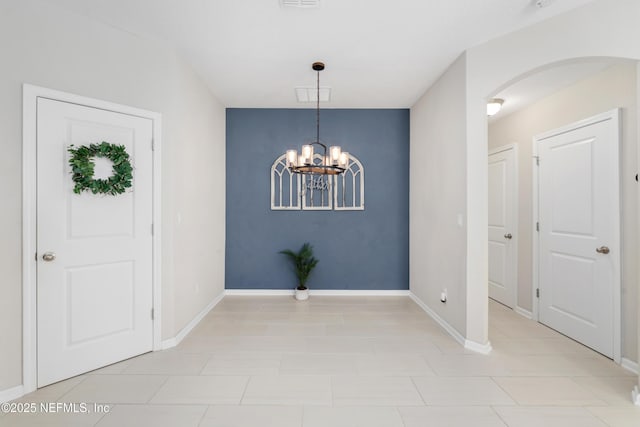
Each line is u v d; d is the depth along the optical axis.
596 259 2.66
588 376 2.24
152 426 1.70
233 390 2.04
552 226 3.17
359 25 2.37
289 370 2.30
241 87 3.56
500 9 2.17
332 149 2.80
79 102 2.20
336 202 4.31
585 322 2.77
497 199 4.07
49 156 2.08
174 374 2.24
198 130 3.28
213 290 3.84
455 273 2.91
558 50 2.21
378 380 2.17
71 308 2.18
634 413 1.83
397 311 3.66
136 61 2.50
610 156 2.55
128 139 2.45
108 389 2.05
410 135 4.26
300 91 3.67
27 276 2.00
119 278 2.41
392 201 4.33
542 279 3.30
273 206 4.30
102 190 2.27
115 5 2.12
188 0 2.07
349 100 3.99
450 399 1.96
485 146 2.62
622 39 1.97
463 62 2.75
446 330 3.08
